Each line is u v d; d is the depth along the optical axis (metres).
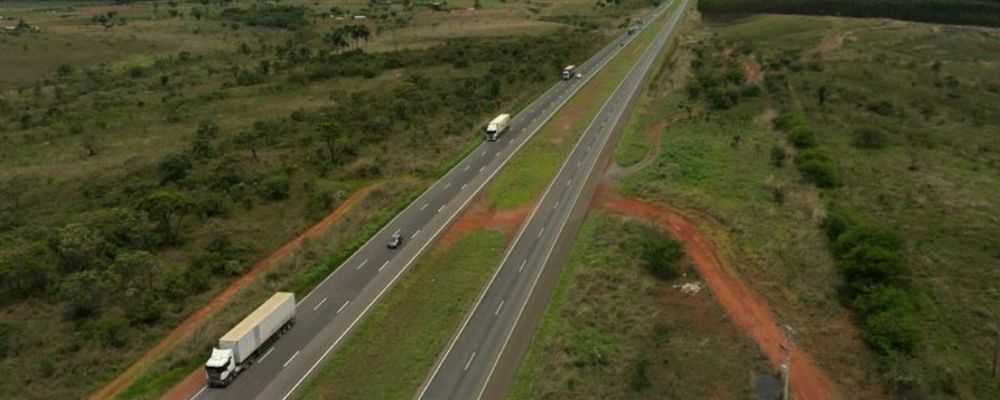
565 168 103.69
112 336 63.12
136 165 107.62
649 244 76.50
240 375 59.06
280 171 102.62
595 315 65.12
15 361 60.34
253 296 69.88
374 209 90.69
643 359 58.56
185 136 124.12
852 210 85.31
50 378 58.44
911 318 60.91
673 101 134.62
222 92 155.38
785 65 162.75
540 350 60.66
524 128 123.88
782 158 102.00
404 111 130.25
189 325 66.38
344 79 166.75
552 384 55.47
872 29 199.88
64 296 66.75
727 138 112.81
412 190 97.25
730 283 70.81
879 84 143.12
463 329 64.81
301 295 71.81
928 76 149.75
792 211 85.25
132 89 164.38
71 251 73.06
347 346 62.88
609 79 156.88
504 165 106.06
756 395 54.53
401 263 77.81
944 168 98.31
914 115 122.88
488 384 56.78
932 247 76.56
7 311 67.50
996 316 63.97
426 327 65.44
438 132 121.00
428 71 171.75
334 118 129.50
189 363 60.38
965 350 59.75
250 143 116.62
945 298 67.00
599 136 117.31
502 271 75.06
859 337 61.38
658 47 192.38
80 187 99.62
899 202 87.81
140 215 81.25
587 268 73.38
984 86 142.75
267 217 89.12
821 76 150.12
